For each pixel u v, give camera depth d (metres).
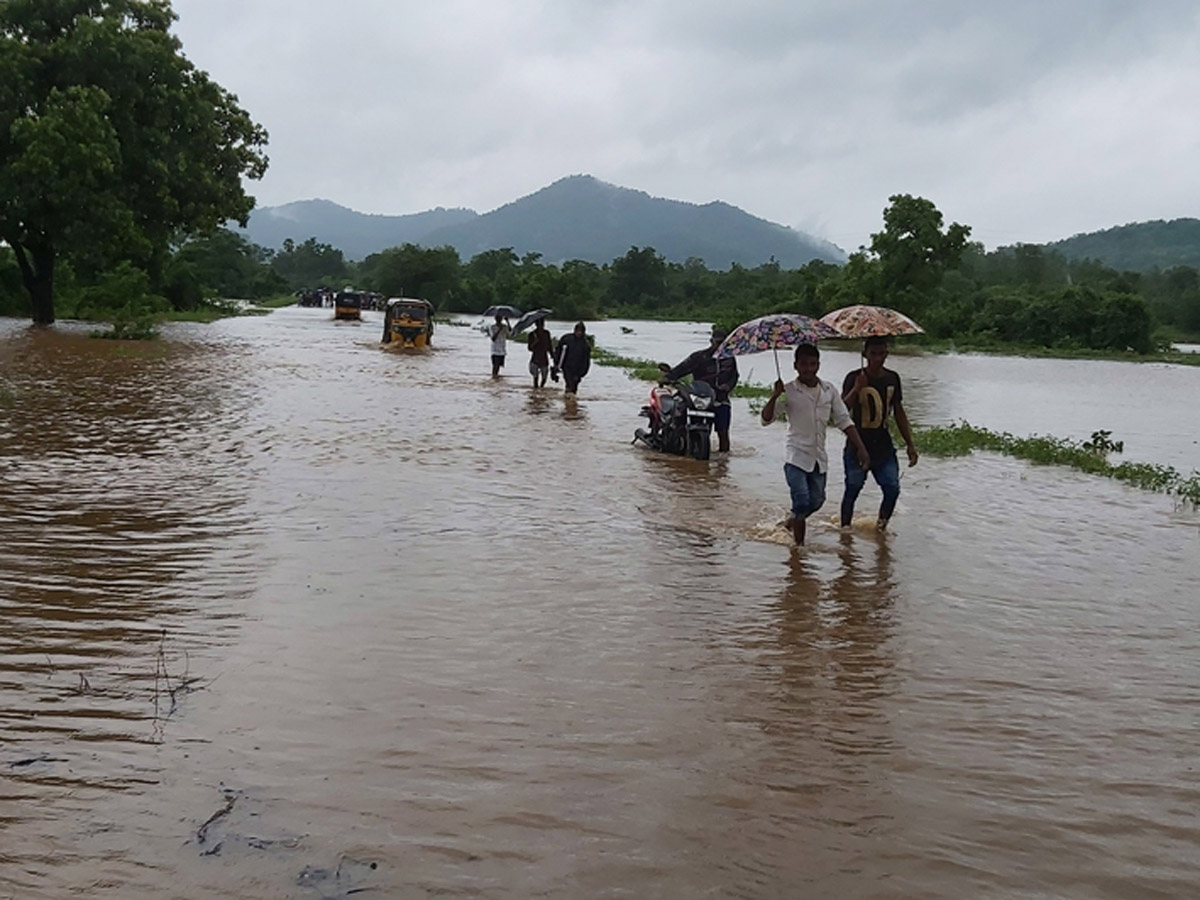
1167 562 8.46
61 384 18.45
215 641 5.62
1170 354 58.50
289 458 11.58
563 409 18.03
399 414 16.12
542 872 3.49
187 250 65.12
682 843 3.72
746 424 17.33
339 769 4.18
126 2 39.03
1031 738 4.80
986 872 3.62
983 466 13.61
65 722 4.54
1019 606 7.01
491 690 5.09
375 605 6.37
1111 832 3.94
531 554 7.82
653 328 78.38
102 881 3.33
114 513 8.59
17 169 33.62
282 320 54.97
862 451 8.66
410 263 105.31
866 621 6.52
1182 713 5.18
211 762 4.20
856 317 8.98
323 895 3.30
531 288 95.88
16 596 6.32
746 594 7.01
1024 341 61.94
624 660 5.62
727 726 4.79
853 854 3.70
